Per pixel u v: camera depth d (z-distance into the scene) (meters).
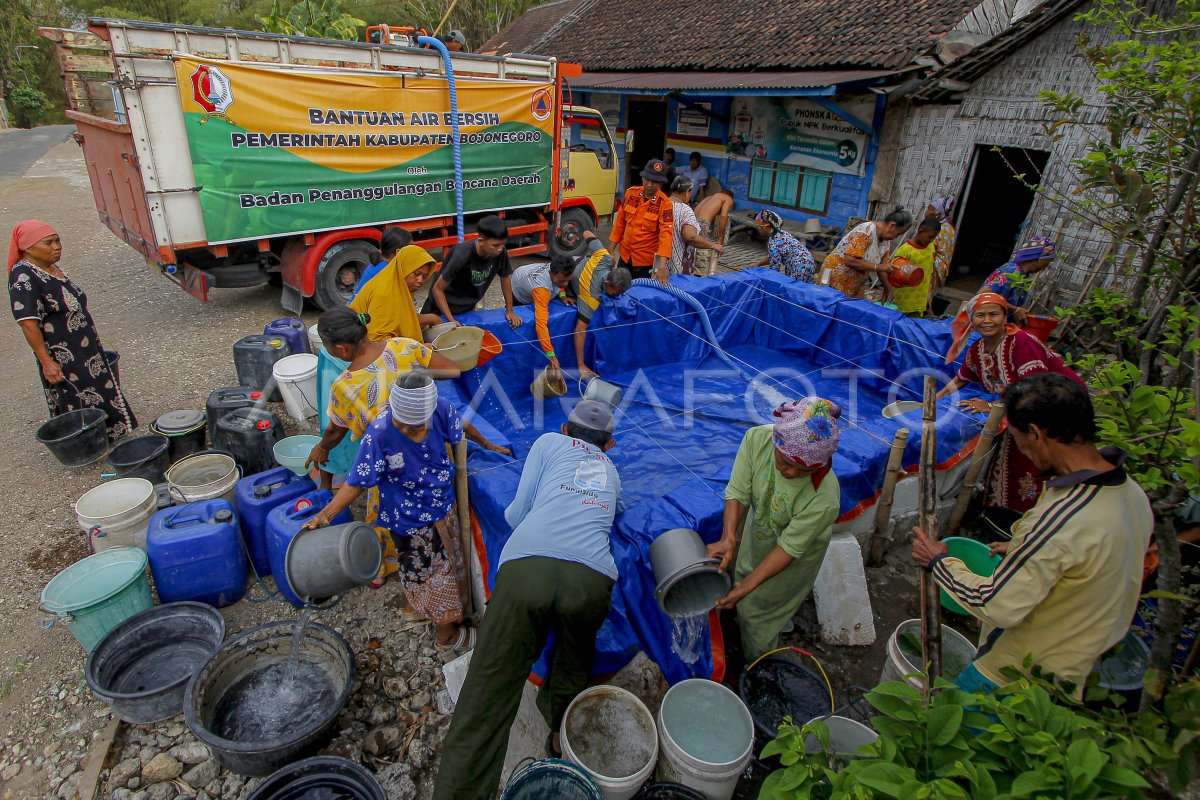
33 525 3.96
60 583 3.02
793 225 10.33
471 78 7.32
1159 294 2.78
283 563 3.26
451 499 2.92
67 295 4.38
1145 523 1.88
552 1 20.12
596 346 5.30
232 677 2.82
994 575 1.99
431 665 3.09
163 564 3.12
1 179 15.14
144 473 4.17
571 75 8.38
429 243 7.80
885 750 1.54
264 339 5.42
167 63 5.54
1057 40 6.84
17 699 2.90
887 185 8.84
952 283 8.93
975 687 2.26
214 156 5.94
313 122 6.38
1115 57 2.80
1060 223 6.94
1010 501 3.68
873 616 3.45
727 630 3.30
